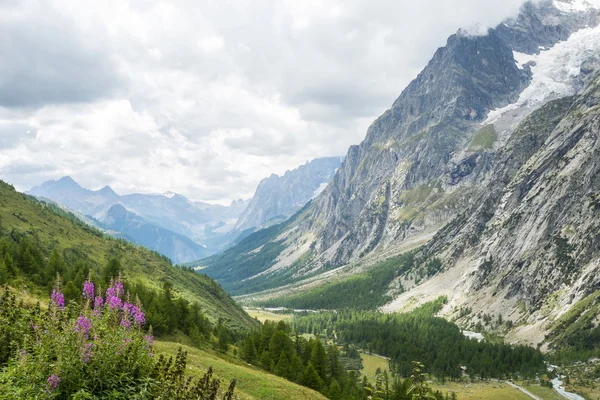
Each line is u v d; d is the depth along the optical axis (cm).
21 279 8931
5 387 1758
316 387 8888
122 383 2128
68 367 1941
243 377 7269
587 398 13538
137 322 2462
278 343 10550
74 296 7531
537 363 16900
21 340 2314
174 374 2220
